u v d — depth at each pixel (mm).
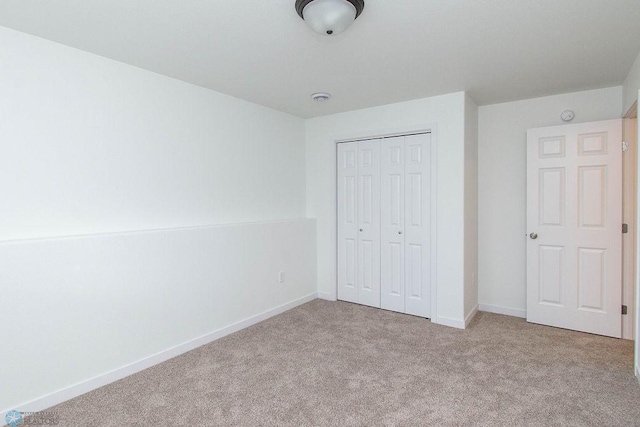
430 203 3477
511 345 2875
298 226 4023
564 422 1868
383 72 2740
